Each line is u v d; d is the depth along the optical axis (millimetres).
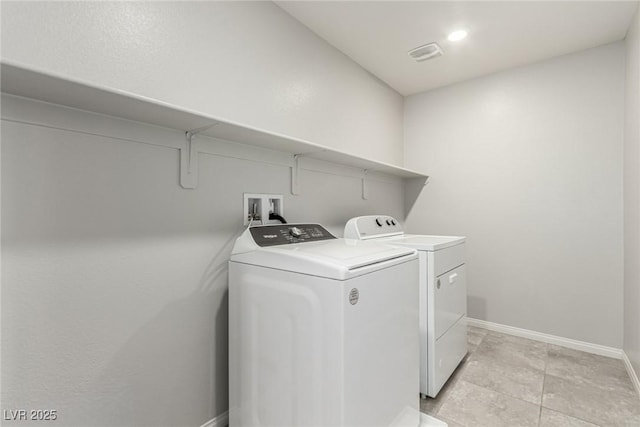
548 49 2355
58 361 1030
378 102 2857
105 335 1137
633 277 1925
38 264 990
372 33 2135
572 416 1600
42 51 995
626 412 1624
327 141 2227
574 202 2410
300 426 1138
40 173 992
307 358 1115
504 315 2729
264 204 1735
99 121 1109
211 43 1489
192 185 1396
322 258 1132
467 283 2926
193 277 1407
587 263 2361
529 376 1992
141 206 1233
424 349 1758
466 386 1888
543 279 2547
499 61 2549
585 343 2365
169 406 1322
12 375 946
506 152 2713
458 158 2973
